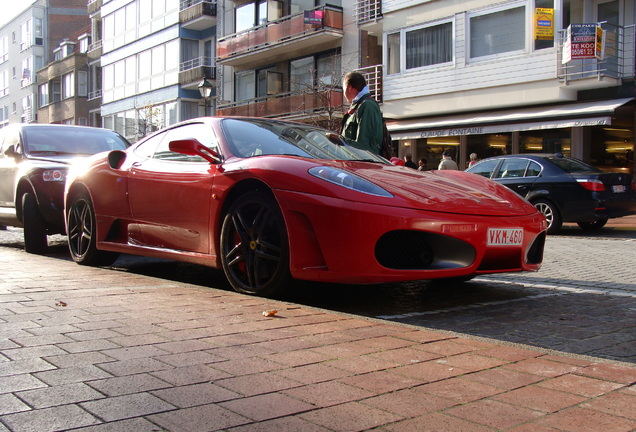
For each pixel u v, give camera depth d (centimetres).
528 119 1545
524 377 217
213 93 3080
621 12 1534
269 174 365
